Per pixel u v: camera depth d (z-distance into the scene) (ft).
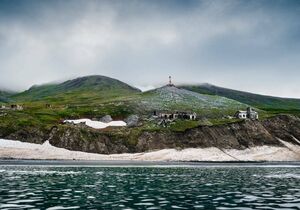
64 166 378.53
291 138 620.08
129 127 627.05
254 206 132.26
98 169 339.57
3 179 225.97
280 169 370.94
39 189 177.99
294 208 128.47
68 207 127.44
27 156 483.10
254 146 573.74
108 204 134.92
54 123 623.77
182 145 552.00
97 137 551.59
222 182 224.33
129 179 240.73
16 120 579.48
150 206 130.93
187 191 176.45
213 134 579.07
